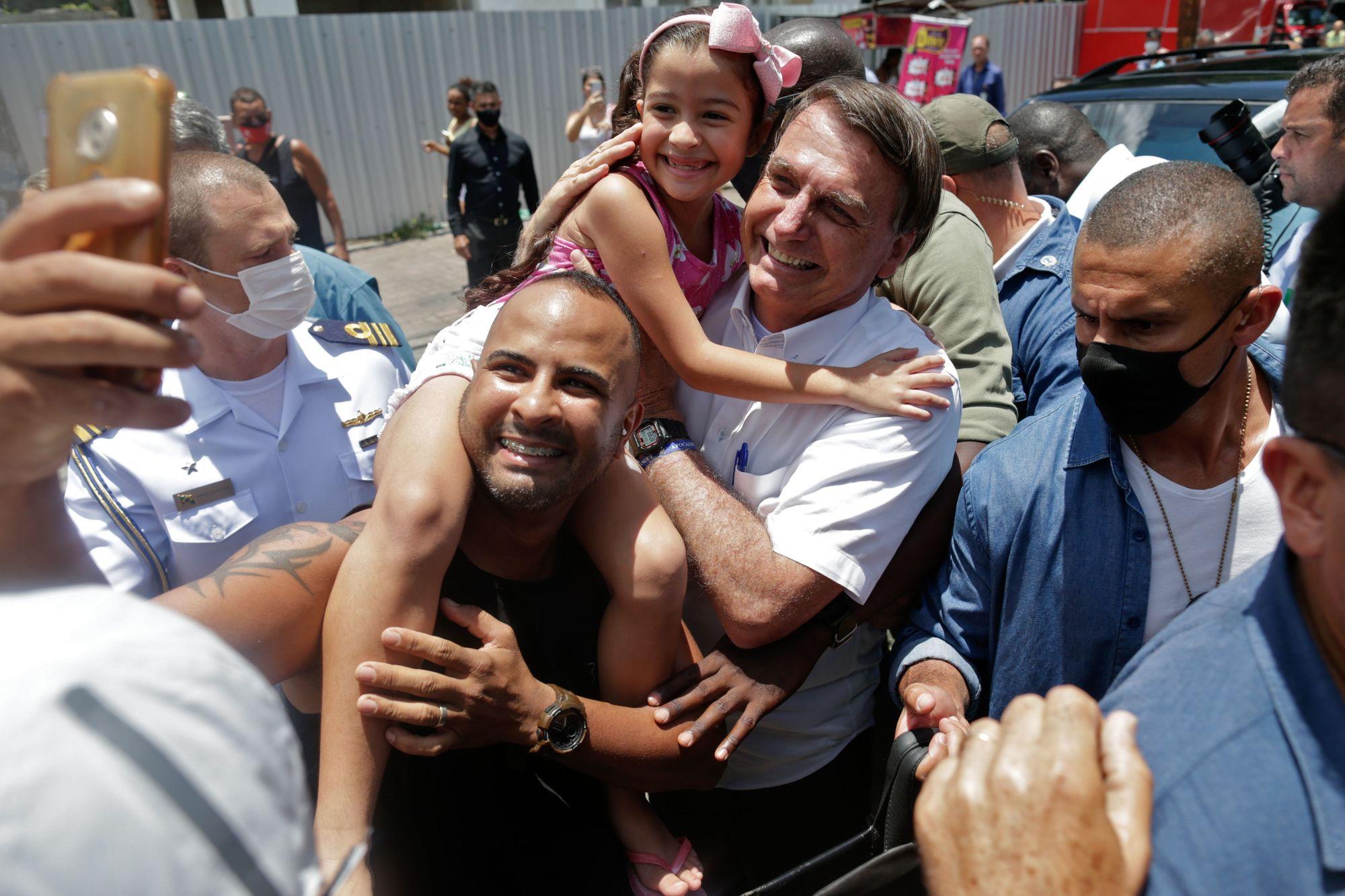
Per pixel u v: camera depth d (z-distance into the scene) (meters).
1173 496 1.58
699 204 1.92
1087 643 1.64
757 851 2.04
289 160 5.92
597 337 1.40
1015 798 0.81
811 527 1.70
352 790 1.30
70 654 0.56
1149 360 1.45
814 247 1.69
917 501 1.78
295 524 1.49
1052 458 1.65
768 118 1.89
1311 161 2.54
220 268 1.87
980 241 2.46
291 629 1.39
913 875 1.41
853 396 1.72
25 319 0.61
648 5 12.19
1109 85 4.46
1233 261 1.38
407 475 1.40
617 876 1.67
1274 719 0.83
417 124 10.51
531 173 7.23
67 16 9.53
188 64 9.18
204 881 0.53
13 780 0.50
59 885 0.50
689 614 1.99
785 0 11.87
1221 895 0.79
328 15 9.68
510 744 1.53
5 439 0.65
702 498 1.76
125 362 0.62
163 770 0.53
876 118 1.61
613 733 1.52
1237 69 4.05
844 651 1.96
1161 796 0.85
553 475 1.41
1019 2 12.81
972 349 2.31
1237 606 0.93
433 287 8.69
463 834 1.51
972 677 1.77
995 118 2.70
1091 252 1.48
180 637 0.60
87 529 1.88
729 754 1.64
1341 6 7.65
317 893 0.62
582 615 1.66
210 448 2.00
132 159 0.64
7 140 2.81
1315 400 0.77
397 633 1.31
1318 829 0.78
